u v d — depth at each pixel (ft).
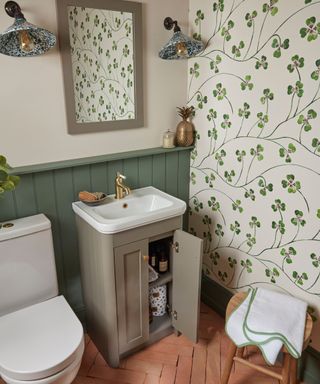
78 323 5.02
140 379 5.89
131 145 6.73
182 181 7.63
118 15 5.84
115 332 5.84
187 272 6.02
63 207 6.08
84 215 5.58
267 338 4.70
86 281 6.33
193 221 7.92
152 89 6.69
